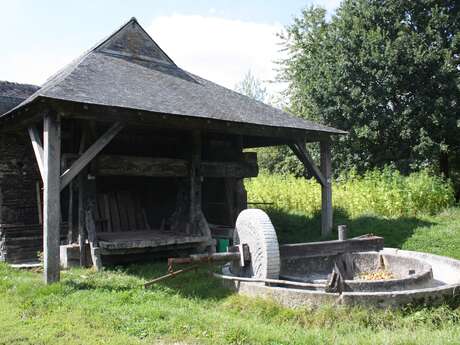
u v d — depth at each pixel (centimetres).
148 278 811
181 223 1105
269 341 480
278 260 695
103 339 492
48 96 725
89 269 898
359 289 617
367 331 514
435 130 1881
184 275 817
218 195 1319
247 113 1083
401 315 562
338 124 2012
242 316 590
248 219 738
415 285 648
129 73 1066
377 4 2027
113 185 1202
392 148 1983
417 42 1880
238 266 754
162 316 567
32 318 568
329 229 1248
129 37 1220
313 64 2181
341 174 1991
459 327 521
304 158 1198
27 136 1123
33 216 1118
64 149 1109
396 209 1409
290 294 605
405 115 1878
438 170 1983
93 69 988
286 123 1116
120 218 1137
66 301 635
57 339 493
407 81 1908
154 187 1270
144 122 860
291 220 1475
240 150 1245
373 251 860
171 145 1235
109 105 783
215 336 496
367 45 1911
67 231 1116
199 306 625
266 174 2441
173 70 1267
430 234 1156
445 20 1888
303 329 533
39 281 757
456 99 1834
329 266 880
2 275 826
